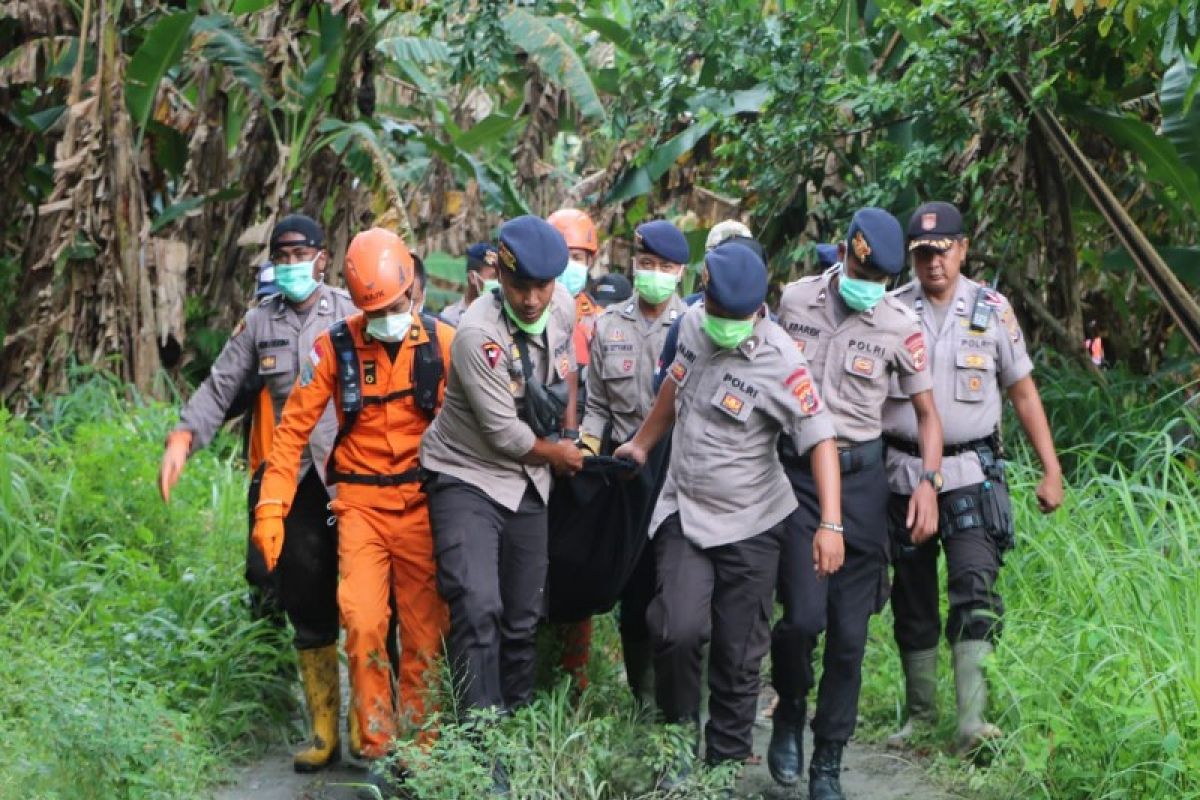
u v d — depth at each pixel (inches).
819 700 195.8
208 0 417.4
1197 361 344.8
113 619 230.5
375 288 186.7
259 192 425.1
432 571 196.1
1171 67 313.9
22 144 428.8
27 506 257.1
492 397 184.5
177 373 418.0
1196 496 275.4
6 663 194.4
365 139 396.8
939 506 213.2
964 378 212.5
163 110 421.4
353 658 192.1
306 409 196.5
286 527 205.8
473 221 445.7
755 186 357.1
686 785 181.5
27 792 160.4
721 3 347.6
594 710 215.0
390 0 416.5
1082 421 327.3
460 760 173.0
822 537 180.4
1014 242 354.3
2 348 395.9
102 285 378.3
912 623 222.5
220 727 210.7
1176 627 199.6
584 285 241.8
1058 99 333.1
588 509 201.9
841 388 196.7
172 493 288.2
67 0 399.9
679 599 184.5
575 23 453.1
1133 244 320.2
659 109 357.1
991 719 213.8
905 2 344.8
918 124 335.6
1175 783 174.4
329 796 197.3
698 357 187.3
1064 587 233.0
